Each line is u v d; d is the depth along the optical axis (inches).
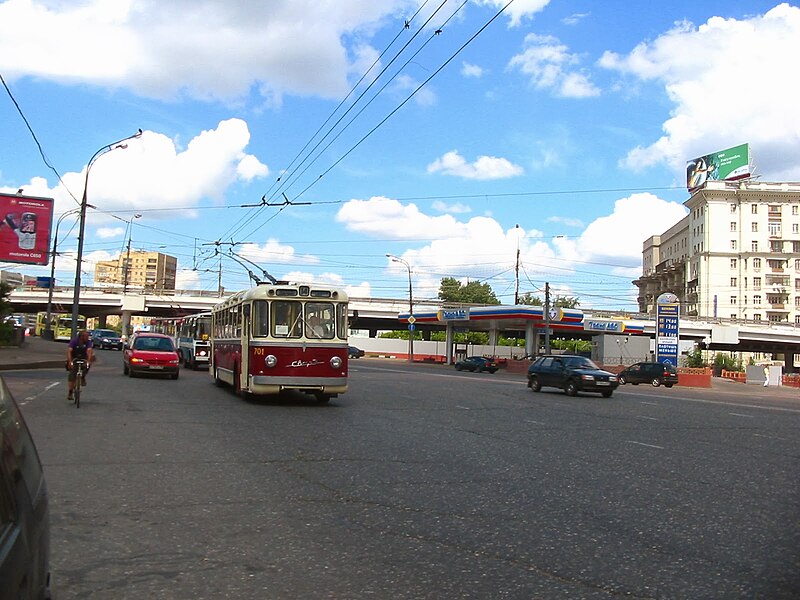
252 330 710.5
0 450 106.1
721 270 4229.8
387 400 823.1
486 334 3951.8
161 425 520.7
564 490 321.7
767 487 343.0
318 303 722.2
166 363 1051.3
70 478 325.1
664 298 1800.0
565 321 2277.3
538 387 1148.5
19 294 2999.5
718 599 186.1
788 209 4234.7
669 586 195.3
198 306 2960.1
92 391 786.8
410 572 203.6
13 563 94.3
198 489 308.3
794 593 191.3
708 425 652.1
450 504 288.7
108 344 2368.4
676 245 4933.6
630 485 337.7
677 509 289.1
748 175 4217.5
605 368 2108.8
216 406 676.7
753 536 249.4
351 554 219.9
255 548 224.7
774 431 616.1
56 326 2497.5
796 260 4207.7
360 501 291.4
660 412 794.2
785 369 3575.3
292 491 308.0
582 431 566.6
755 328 3169.3
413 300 2992.1
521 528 253.4
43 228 1437.0
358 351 3097.9
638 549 230.1
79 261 1379.2
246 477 336.2
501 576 201.5
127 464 362.9
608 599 184.9
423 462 388.5
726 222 4249.5
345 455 406.0
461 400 869.8
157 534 238.5
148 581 193.2
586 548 230.1
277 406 697.0
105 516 260.2
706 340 3139.8
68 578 193.9
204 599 180.5
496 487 324.8
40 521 114.4
